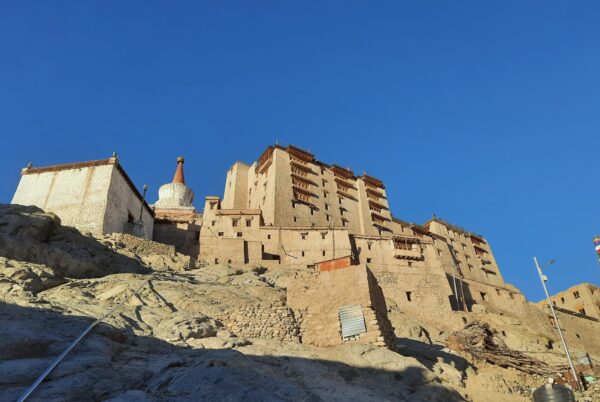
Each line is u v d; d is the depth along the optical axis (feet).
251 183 242.58
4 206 97.45
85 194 134.82
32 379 38.04
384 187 262.06
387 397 52.85
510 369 102.58
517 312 210.18
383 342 64.75
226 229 183.62
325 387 51.98
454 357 96.63
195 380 42.63
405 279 180.24
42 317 50.37
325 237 183.83
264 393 43.01
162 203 250.16
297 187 217.36
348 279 72.08
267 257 177.47
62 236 102.99
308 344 67.97
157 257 123.13
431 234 244.42
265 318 69.87
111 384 40.86
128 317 62.34
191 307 72.08
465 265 248.93
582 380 97.30
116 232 136.98
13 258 82.07
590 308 248.52
